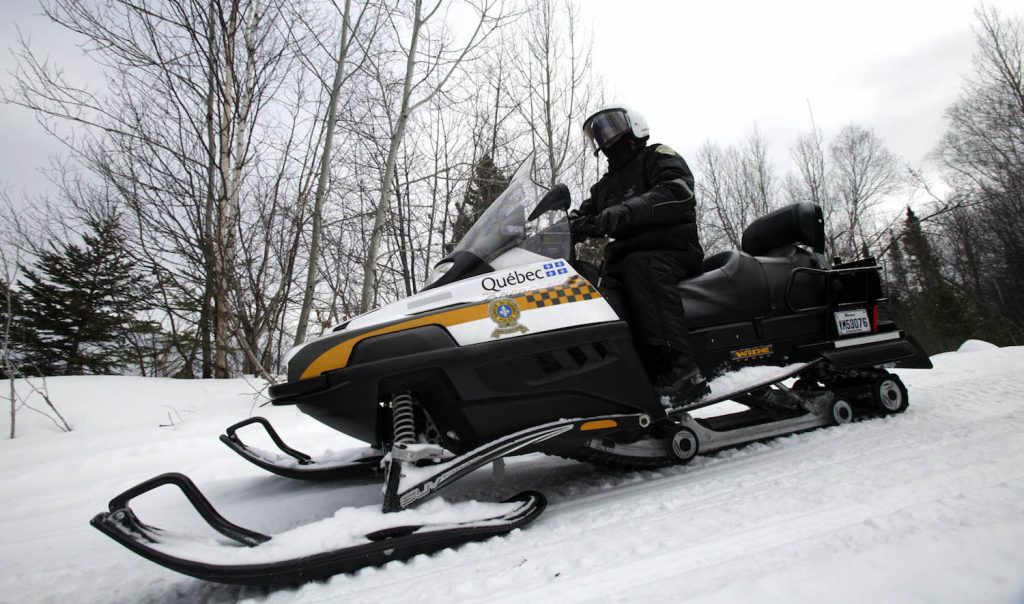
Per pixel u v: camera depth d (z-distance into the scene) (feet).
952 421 9.39
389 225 27.55
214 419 17.16
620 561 4.98
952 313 77.25
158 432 15.72
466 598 4.56
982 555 4.16
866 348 10.18
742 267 9.66
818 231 10.48
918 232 81.51
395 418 6.47
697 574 4.47
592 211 10.00
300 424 15.93
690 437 8.39
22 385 20.40
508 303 7.05
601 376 7.28
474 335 6.75
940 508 5.18
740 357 9.41
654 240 8.42
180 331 34.65
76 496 10.07
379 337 6.55
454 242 30.01
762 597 3.89
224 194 22.76
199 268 25.52
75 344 47.60
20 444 15.49
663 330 8.13
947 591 3.71
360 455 9.15
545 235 7.96
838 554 4.49
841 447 8.46
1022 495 5.29
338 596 4.86
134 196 25.59
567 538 5.81
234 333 21.26
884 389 10.28
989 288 77.82
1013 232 69.05
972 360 17.01
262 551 5.16
